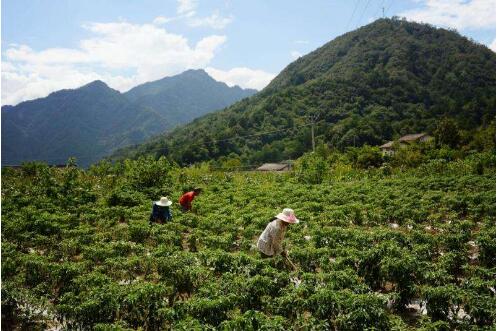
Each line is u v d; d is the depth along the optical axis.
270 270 12.03
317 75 173.25
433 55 161.50
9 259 13.44
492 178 33.97
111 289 10.94
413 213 21.66
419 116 118.25
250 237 18.88
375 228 21.39
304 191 30.92
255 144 110.62
